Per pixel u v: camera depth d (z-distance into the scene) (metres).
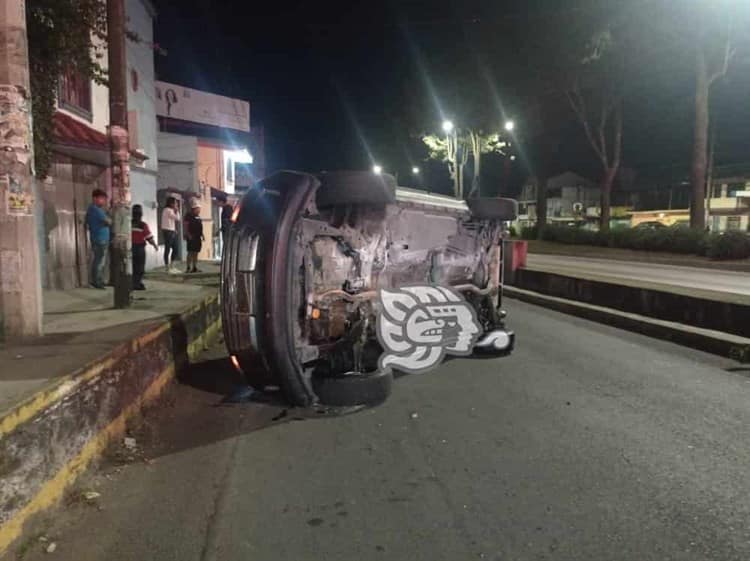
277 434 5.17
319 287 5.91
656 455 4.68
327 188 5.73
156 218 18.12
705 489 4.10
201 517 3.70
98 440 4.41
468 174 53.03
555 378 6.97
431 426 5.36
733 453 4.72
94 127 13.12
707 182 39.09
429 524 3.63
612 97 32.19
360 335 6.11
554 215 66.56
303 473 4.36
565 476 4.30
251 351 5.62
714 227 45.66
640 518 3.70
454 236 7.84
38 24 7.28
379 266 6.51
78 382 4.14
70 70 8.62
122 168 7.97
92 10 7.93
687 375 7.11
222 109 26.20
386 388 6.07
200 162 26.72
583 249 31.50
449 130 37.91
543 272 14.66
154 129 18.56
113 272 8.00
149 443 4.95
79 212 11.61
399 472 4.37
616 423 5.43
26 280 5.45
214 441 5.00
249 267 5.52
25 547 3.29
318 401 5.90
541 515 3.74
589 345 8.88
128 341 5.38
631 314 10.68
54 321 6.79
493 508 3.83
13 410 3.29
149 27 18.05
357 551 3.34
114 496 3.97
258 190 5.76
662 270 20.44
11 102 5.34
